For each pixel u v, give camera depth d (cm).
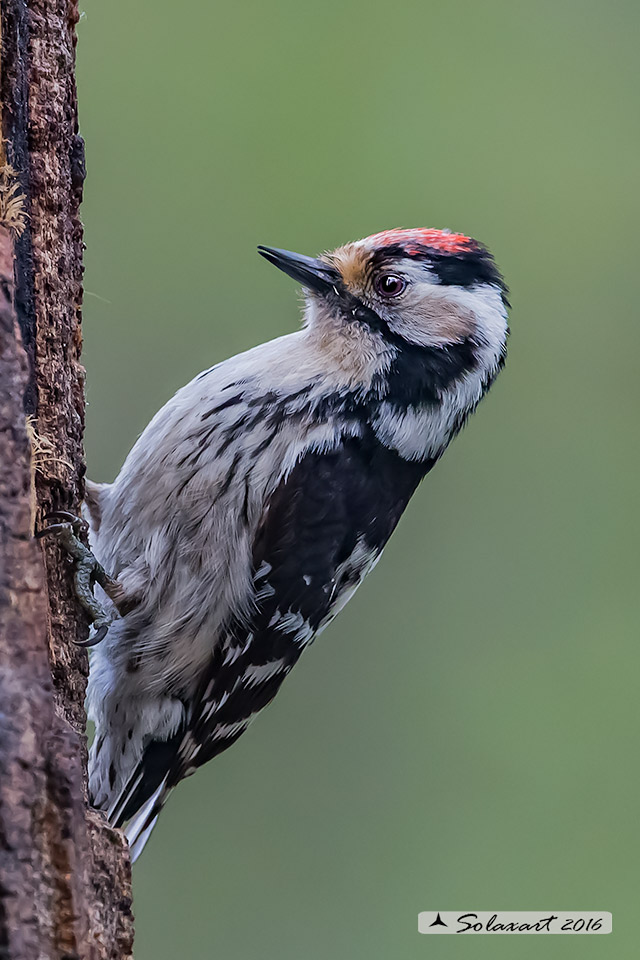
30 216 615
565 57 1360
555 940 1095
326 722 1173
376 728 1184
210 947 1077
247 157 1269
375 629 1226
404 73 1327
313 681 1186
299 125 1285
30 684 516
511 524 1288
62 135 643
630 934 1096
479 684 1200
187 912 1092
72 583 647
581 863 1122
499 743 1184
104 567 804
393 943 1092
